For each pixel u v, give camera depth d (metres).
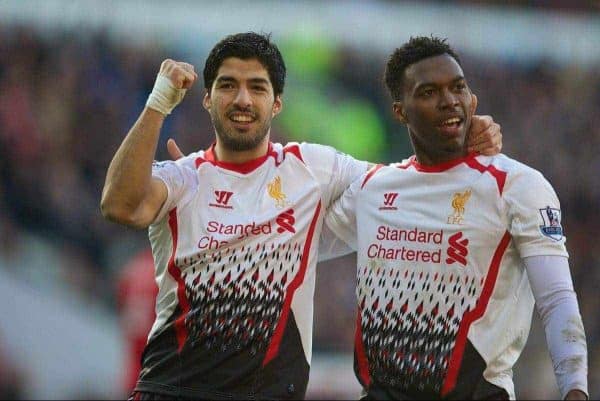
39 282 25.42
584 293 30.69
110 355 24.73
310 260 9.54
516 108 32.25
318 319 26.38
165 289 9.53
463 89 9.03
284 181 9.65
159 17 29.95
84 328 25.08
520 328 8.86
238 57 9.54
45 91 28.66
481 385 8.65
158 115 9.21
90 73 29.22
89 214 27.36
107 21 29.66
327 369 24.61
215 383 9.23
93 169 28.22
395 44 31.16
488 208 8.85
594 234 32.06
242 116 9.48
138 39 29.80
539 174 8.96
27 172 27.27
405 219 9.07
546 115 32.66
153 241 9.73
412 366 8.79
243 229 9.40
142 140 9.14
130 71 29.61
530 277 8.65
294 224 9.51
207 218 9.49
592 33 32.75
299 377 9.34
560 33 32.69
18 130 27.69
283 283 9.38
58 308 25.20
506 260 8.81
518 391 24.38
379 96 31.17
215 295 9.31
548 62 32.69
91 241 26.94
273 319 9.30
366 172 9.62
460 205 8.92
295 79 30.50
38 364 24.50
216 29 29.94
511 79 32.19
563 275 8.53
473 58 31.94
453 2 31.77
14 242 26.02
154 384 9.40
